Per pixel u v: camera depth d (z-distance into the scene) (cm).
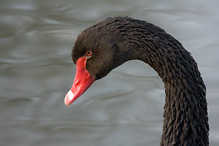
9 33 1323
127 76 1196
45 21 1372
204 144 693
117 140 1016
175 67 654
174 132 692
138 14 1386
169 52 654
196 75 665
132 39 670
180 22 1357
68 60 1243
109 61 696
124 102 1124
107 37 684
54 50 1271
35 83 1177
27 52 1267
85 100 1136
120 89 1160
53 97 1141
